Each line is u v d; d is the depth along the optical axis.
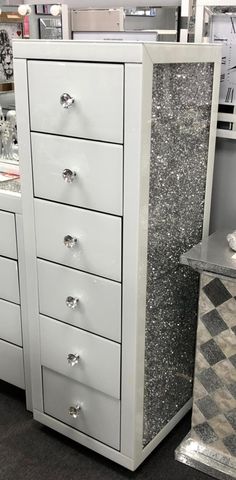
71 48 1.33
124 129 1.30
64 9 1.90
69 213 1.50
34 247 1.63
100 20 1.85
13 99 2.06
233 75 1.70
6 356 1.96
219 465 1.69
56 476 1.69
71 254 1.54
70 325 1.63
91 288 1.53
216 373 1.62
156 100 1.33
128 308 1.47
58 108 1.41
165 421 1.80
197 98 1.52
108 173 1.37
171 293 1.66
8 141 2.12
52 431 1.89
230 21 1.64
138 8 1.77
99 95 1.32
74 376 1.68
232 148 1.81
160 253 1.54
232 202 1.88
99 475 1.69
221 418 1.67
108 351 1.56
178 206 1.58
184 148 1.53
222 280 1.49
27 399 1.96
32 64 1.42
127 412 1.59
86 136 1.38
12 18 2.01
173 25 1.73
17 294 1.81
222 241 1.63
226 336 1.56
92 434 1.72
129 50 1.23
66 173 1.43
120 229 1.41
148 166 1.36
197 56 1.45
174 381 1.80
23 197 1.59
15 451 1.79
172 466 1.72
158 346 1.65
